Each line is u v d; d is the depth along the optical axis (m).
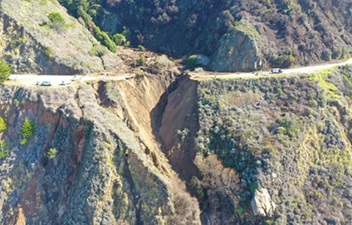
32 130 50.12
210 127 54.47
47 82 54.16
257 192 46.28
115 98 54.75
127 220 46.22
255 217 46.59
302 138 51.62
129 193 47.19
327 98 57.28
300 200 48.25
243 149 50.34
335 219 47.19
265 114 55.16
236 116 54.78
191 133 54.97
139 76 63.44
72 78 57.84
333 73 63.78
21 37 58.56
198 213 47.09
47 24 63.50
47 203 47.50
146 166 47.78
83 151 48.16
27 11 62.75
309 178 50.50
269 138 51.19
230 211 47.78
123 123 52.59
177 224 45.91
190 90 59.53
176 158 54.00
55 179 48.16
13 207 46.91
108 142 47.66
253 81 59.25
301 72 62.62
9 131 50.81
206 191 49.25
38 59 58.84
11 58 57.25
